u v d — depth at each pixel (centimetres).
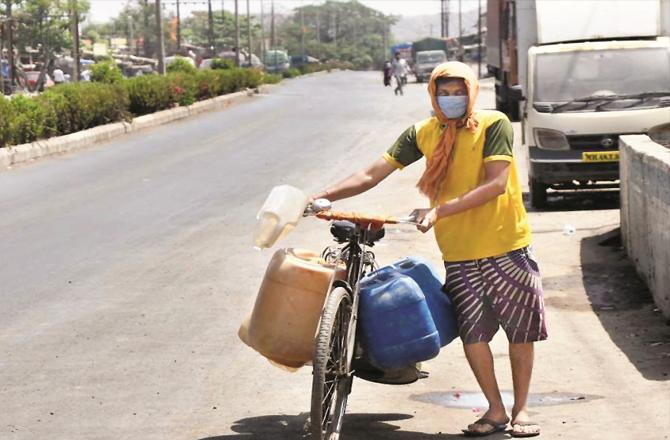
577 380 838
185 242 1429
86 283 1174
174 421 727
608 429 708
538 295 687
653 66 1895
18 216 1639
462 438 692
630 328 1005
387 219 646
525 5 2258
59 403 765
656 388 805
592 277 1233
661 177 1059
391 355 657
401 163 688
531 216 1756
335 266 656
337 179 2164
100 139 2950
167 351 908
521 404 699
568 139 1838
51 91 2916
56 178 2128
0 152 2350
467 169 671
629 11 2017
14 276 1207
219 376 837
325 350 602
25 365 863
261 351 652
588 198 1952
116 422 724
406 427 718
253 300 1104
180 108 3941
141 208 1731
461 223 676
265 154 2631
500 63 3978
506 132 666
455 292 685
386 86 7081
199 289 1151
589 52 1909
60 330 975
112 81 3744
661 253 1059
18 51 7288
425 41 10162
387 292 658
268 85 6650
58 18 7212
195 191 1950
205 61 9494
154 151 2692
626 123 1827
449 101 657
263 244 633
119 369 853
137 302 1088
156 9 5106
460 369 866
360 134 3198
